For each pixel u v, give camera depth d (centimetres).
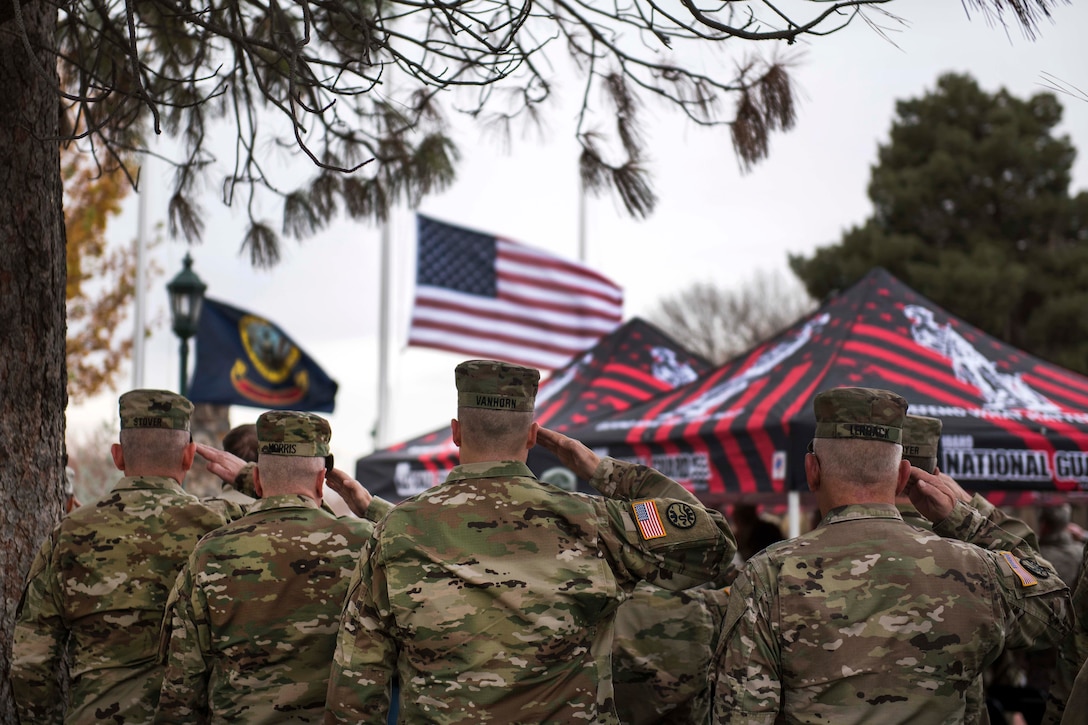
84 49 448
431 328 1238
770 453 539
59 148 360
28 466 342
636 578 262
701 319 3753
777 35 279
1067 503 679
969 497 308
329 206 491
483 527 255
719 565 267
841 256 2775
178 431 336
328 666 295
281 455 310
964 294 2569
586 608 253
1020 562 271
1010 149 2681
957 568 257
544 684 246
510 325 1270
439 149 495
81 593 315
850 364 594
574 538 257
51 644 318
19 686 316
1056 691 288
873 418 268
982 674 266
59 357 357
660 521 263
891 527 262
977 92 2808
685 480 593
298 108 459
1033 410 564
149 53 476
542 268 1298
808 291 2855
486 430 266
